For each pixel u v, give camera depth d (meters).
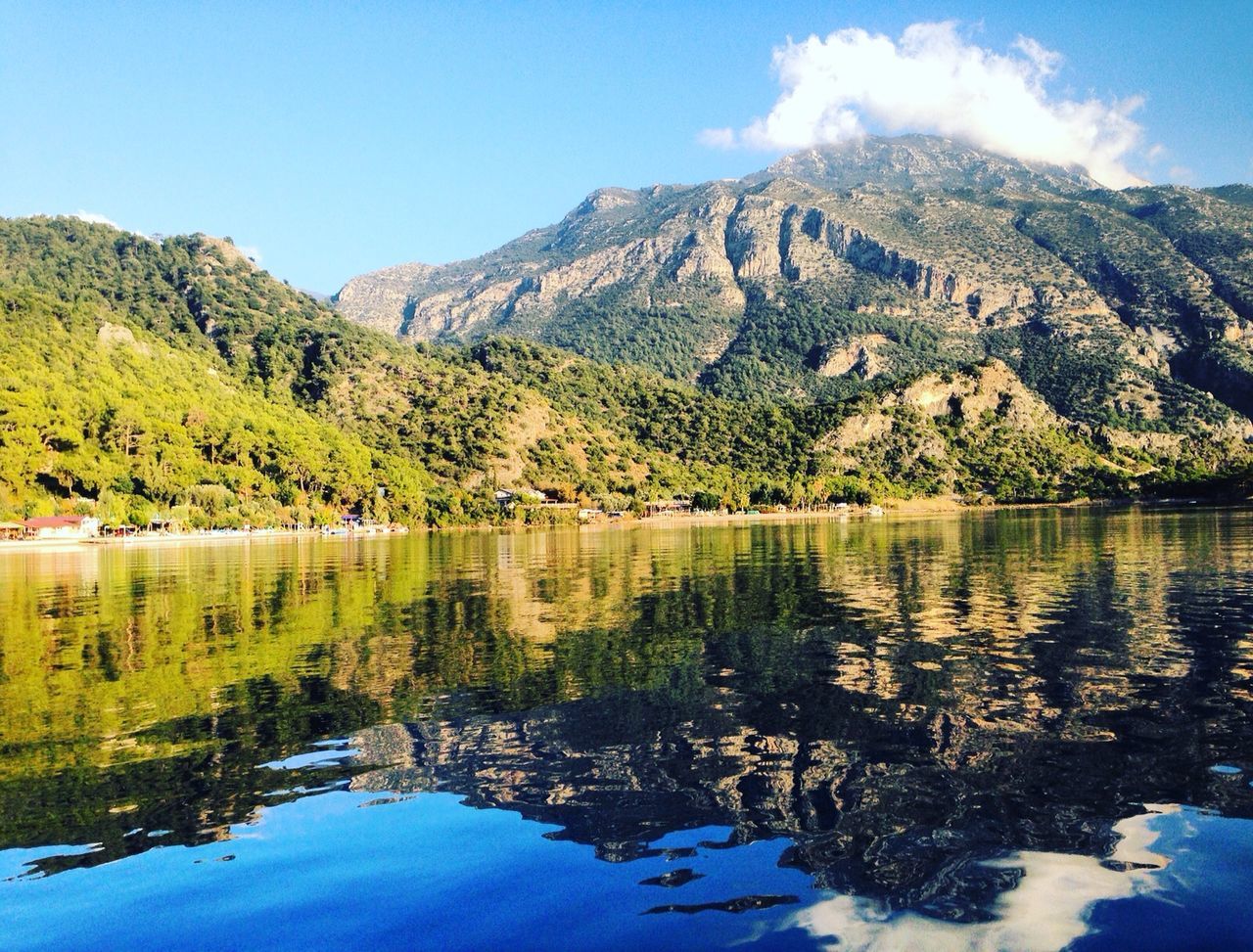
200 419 177.50
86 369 180.62
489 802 15.60
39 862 13.62
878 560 68.44
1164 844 13.07
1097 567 56.44
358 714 22.17
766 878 12.28
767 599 44.00
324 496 186.88
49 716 22.55
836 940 10.47
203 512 153.75
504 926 11.17
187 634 36.19
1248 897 11.36
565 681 25.34
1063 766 16.72
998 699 21.94
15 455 137.62
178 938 11.17
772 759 17.56
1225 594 41.31
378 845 13.84
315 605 45.75
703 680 24.97
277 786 16.88
